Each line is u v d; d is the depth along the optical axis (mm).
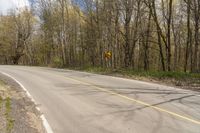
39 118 10086
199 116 10070
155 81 20766
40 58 71312
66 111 11102
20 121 9312
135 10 37125
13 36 73375
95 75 24641
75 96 14234
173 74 23594
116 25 39500
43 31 64125
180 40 56906
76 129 8719
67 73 26641
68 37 55031
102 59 45312
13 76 24062
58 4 55844
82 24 53000
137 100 13023
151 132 8242
